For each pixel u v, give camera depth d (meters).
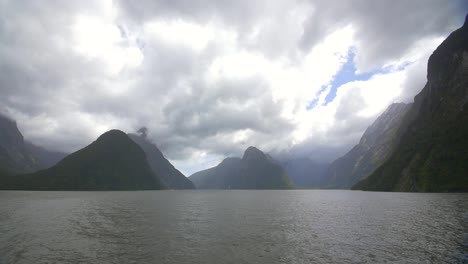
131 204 105.06
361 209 77.25
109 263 29.53
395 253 32.16
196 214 71.69
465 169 141.75
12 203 101.44
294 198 159.75
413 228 45.56
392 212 66.38
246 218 63.53
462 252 31.64
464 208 66.94
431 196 110.75
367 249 34.16
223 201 130.75
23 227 49.59
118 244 37.38
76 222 56.22
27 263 29.36
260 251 34.00
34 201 113.75
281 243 37.84
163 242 38.62
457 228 44.16
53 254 32.59
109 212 75.31
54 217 63.19
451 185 138.00
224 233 44.97
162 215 69.12
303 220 59.38
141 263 29.58
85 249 34.84
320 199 142.12
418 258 30.20
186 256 31.98
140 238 41.16
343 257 31.27
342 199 130.88
